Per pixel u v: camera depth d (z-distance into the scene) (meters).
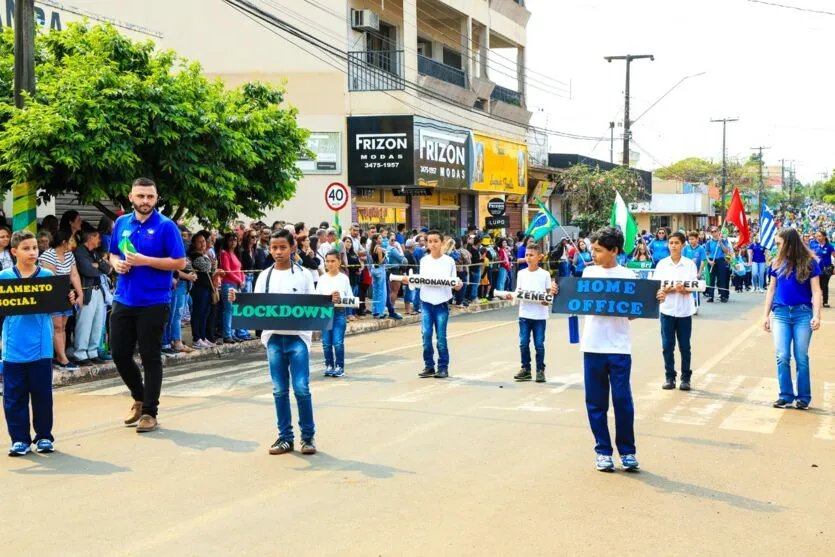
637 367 13.22
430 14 33.56
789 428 8.98
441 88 31.38
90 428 9.00
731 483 6.94
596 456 7.38
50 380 8.06
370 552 5.38
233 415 9.60
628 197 40.81
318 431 8.74
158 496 6.59
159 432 8.77
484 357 14.30
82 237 12.66
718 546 5.51
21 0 12.91
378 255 20.64
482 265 24.70
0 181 13.72
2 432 8.92
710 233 27.11
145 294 8.84
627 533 5.73
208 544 5.55
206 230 15.28
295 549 5.45
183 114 14.20
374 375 12.48
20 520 6.07
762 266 30.88
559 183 42.53
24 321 7.94
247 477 7.09
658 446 8.16
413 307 22.28
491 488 6.74
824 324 19.95
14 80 13.27
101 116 13.26
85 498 6.57
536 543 5.53
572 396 10.67
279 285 8.16
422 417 9.41
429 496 6.53
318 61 27.69
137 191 8.78
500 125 36.88
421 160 27.81
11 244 8.20
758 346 15.79
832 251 25.02
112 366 12.91
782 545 5.54
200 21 27.92
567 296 7.39
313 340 17.23
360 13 28.42
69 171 13.41
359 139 27.41
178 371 13.03
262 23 27.70
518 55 40.53
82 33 15.66
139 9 27.92
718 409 9.99
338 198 19.77
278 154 16.45
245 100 17.02
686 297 11.21
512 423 9.09
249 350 15.73
